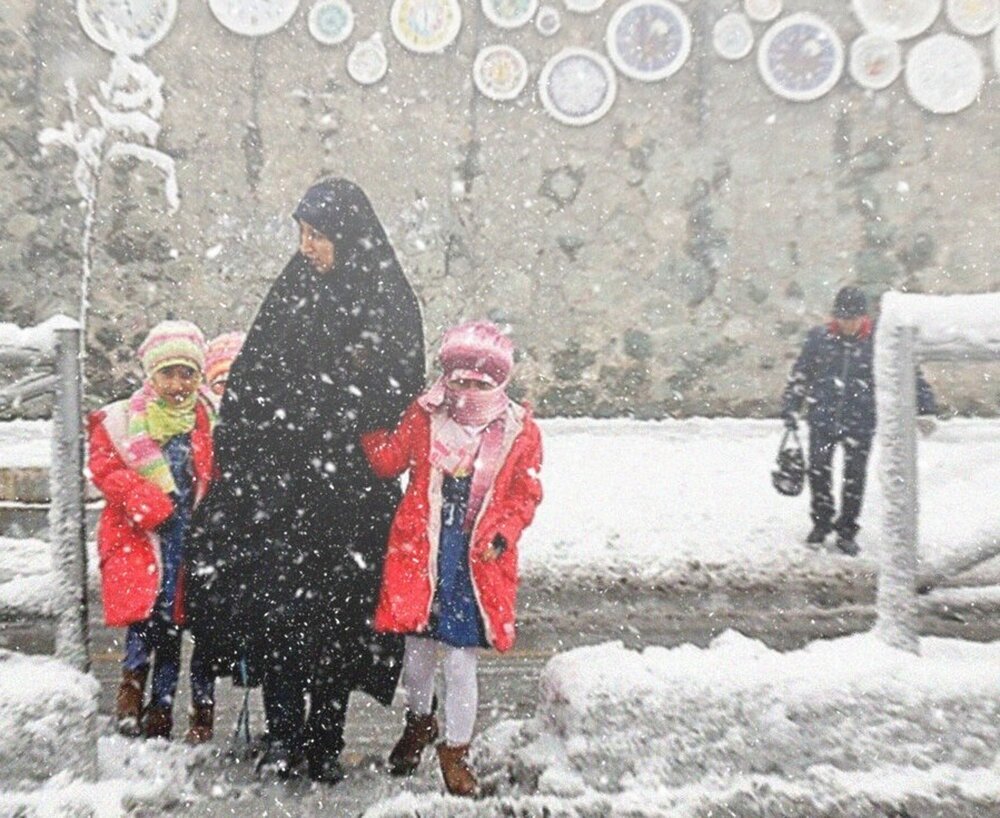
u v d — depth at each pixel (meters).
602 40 13.73
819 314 13.88
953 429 12.52
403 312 4.23
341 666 4.07
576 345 13.78
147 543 4.59
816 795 3.00
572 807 2.98
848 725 3.10
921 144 13.87
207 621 4.14
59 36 12.95
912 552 3.39
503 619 3.82
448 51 13.59
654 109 13.79
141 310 13.14
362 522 4.13
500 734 4.08
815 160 13.86
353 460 4.11
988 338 3.31
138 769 3.86
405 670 4.04
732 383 13.84
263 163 13.37
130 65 13.03
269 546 4.08
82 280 13.02
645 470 11.16
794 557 8.73
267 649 4.04
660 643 6.75
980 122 13.88
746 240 13.85
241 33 13.30
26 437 11.55
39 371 3.71
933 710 3.12
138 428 4.59
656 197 13.82
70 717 3.10
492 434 3.92
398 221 13.60
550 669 3.53
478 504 3.89
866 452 8.74
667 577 8.34
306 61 13.42
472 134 13.66
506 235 13.71
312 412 4.10
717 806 2.98
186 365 4.64
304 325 4.15
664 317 13.84
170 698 4.58
